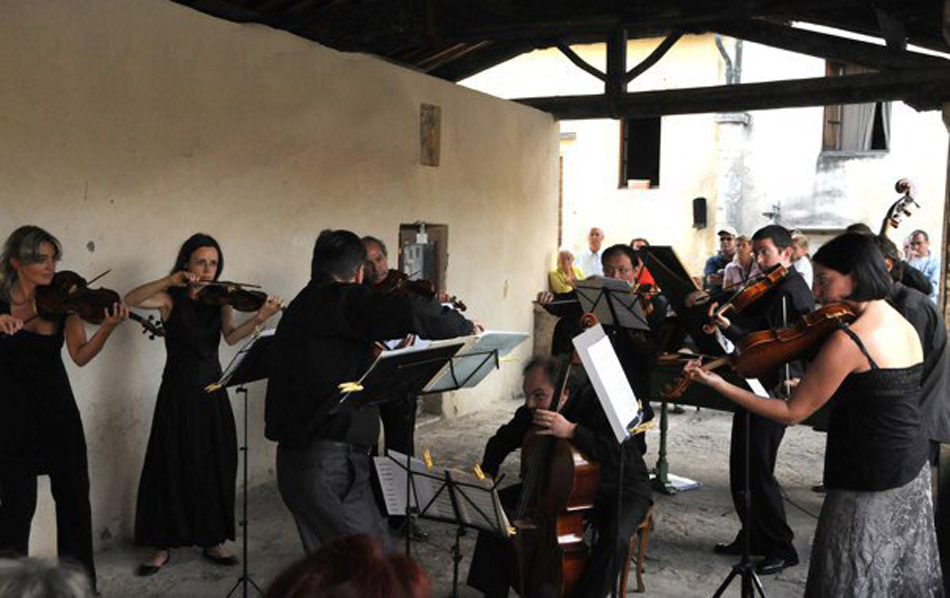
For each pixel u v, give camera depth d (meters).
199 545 4.40
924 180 14.37
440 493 3.32
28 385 3.59
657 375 5.62
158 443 4.37
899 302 3.99
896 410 2.86
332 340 3.21
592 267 10.58
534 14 6.12
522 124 8.79
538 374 3.73
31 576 1.21
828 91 7.84
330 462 3.22
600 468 3.71
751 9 5.75
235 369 3.62
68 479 3.71
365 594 1.14
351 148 6.48
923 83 7.52
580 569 3.54
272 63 5.74
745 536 3.78
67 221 4.50
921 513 2.93
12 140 4.21
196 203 5.25
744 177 15.20
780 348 3.10
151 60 4.90
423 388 3.50
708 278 9.70
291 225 5.97
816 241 15.12
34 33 4.28
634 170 16.52
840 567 2.95
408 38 6.40
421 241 7.29
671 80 14.91
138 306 4.27
